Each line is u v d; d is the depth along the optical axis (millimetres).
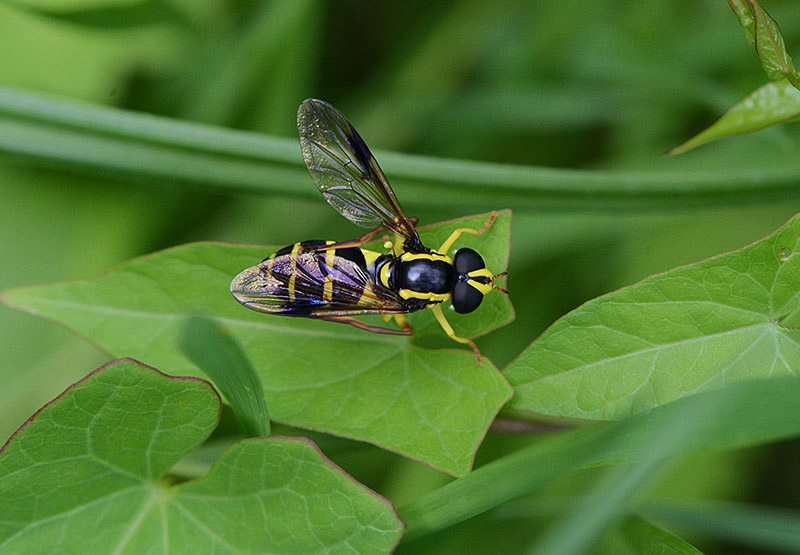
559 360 138
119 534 135
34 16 167
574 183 150
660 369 137
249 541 135
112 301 141
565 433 143
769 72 135
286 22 166
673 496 157
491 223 141
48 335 165
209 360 135
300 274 148
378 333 141
